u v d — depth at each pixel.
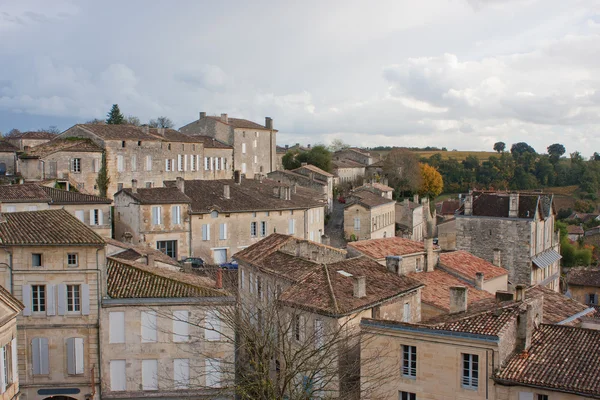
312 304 34.00
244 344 29.48
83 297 36.34
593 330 29.92
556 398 26.02
